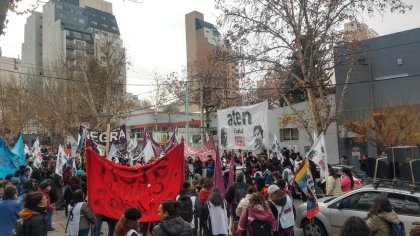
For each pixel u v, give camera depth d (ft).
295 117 97.50
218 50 87.92
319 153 34.53
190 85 150.71
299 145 106.22
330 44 83.87
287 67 87.20
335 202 31.81
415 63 83.35
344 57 92.38
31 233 19.90
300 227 34.73
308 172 29.76
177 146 26.76
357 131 82.64
